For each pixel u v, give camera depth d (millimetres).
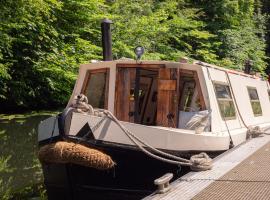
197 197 3633
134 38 15281
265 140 6566
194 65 5363
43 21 12422
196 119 5199
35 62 12203
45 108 13375
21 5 10898
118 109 5453
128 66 5441
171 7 17828
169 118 5305
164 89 5328
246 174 4410
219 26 20156
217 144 5316
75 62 12852
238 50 20562
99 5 14445
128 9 15930
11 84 12102
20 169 6301
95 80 5645
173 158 4691
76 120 4371
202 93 5359
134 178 4684
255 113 8016
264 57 22906
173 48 17250
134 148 4562
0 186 5566
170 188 3895
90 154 4246
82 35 14344
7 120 10570
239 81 7191
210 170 4609
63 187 4656
